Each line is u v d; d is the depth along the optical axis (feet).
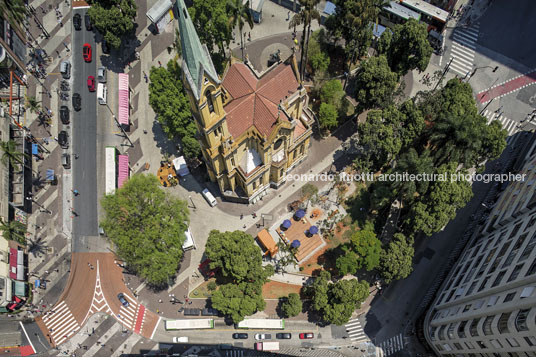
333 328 315.37
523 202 270.87
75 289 329.31
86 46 386.32
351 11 324.39
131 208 288.71
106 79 385.09
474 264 286.66
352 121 372.17
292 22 317.22
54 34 398.42
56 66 389.39
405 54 343.46
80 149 367.04
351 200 347.15
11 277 314.96
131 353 311.06
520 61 386.73
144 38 400.88
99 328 318.04
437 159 308.60
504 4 402.93
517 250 236.02
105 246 340.59
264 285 326.65
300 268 329.11
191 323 309.22
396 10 385.70
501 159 354.95
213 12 321.32
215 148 279.69
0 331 316.81
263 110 283.59
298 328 314.96
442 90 331.77
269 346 303.68
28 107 375.66
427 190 301.84
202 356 309.22
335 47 395.55
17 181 341.82
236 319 291.38
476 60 389.19
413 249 304.09
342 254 330.75
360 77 327.47
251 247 298.35
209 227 342.85
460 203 298.15
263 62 392.68
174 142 368.89
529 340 194.90
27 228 344.69
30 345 315.17
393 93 336.90
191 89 225.56
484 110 372.17
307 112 339.98
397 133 321.93
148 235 286.87
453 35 396.98
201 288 325.21
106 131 371.76
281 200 349.82
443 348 280.72
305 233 337.93
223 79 299.99
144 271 292.61
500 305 219.00
